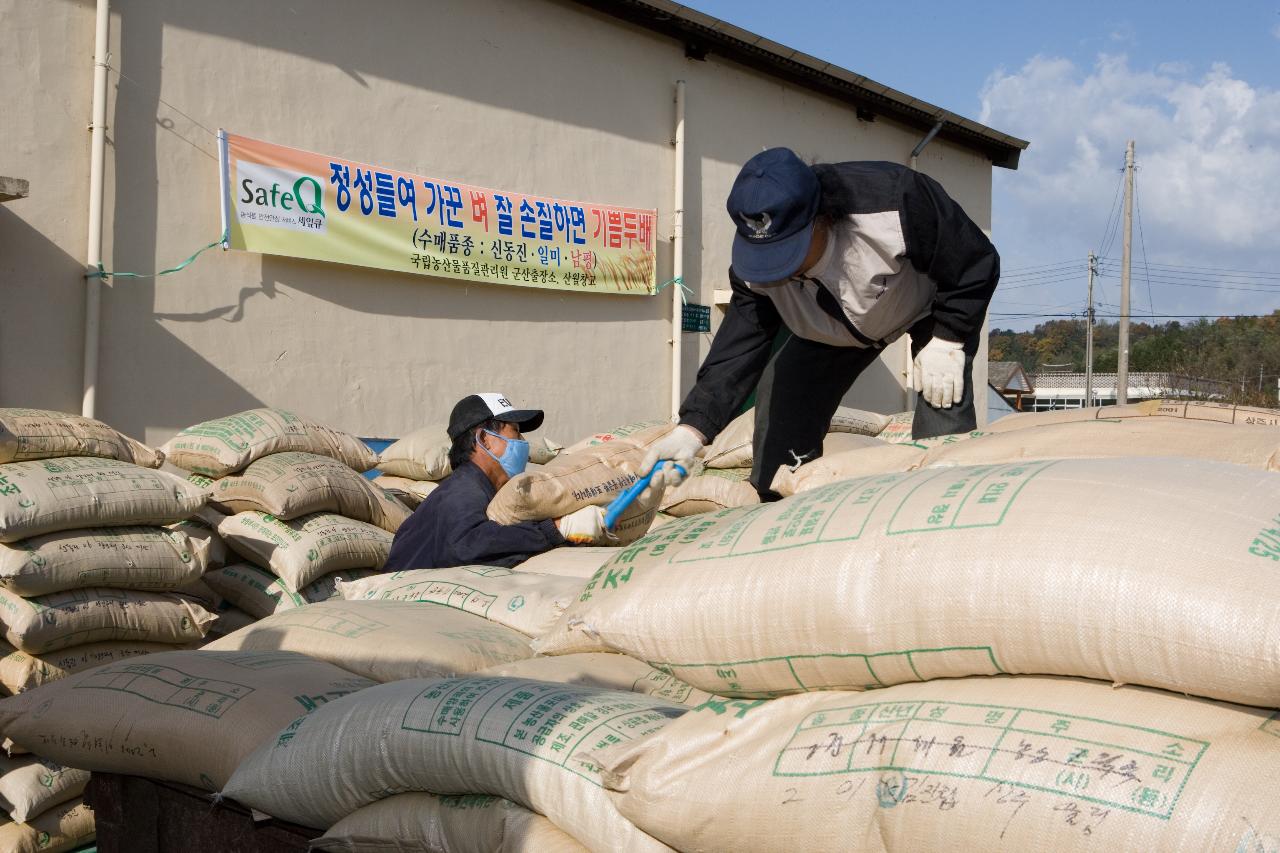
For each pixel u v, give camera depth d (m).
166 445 4.70
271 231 6.48
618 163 8.72
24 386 5.48
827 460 3.12
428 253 7.32
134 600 3.60
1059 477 1.61
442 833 1.95
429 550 3.68
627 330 8.81
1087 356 36.53
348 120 6.95
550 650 2.32
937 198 2.97
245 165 6.37
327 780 2.02
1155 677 1.38
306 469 4.47
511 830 1.87
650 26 8.86
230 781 2.11
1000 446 2.71
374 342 7.09
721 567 1.83
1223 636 1.31
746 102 9.82
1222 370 58.22
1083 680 1.49
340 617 2.72
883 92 10.71
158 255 6.02
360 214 6.94
